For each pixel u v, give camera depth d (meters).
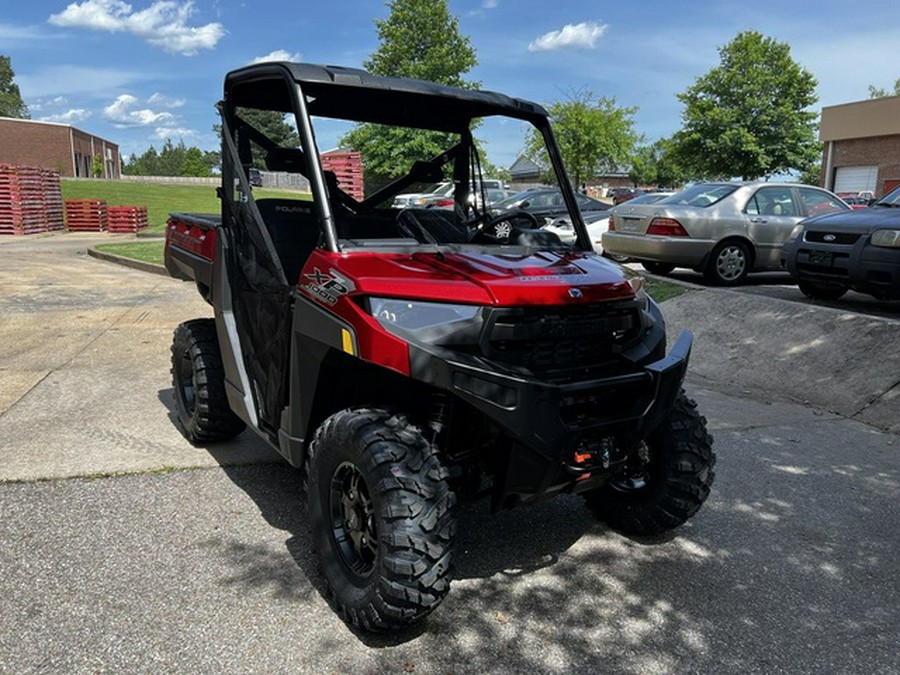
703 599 3.29
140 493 4.16
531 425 2.78
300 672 2.71
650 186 77.31
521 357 2.95
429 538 2.74
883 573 3.55
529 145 12.47
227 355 4.21
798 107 38.47
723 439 5.35
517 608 3.18
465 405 2.99
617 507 3.85
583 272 3.25
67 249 18.55
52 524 3.76
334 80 3.43
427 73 26.25
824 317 7.35
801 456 5.05
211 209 35.66
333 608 3.09
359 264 3.04
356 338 2.84
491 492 3.10
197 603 3.11
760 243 10.36
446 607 3.17
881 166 34.22
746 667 2.83
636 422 3.10
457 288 2.88
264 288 3.63
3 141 58.41
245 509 3.99
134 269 14.18
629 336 3.32
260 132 4.19
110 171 81.56
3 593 3.12
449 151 4.57
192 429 4.80
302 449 3.39
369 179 4.64
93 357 7.22
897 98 32.81
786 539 3.87
